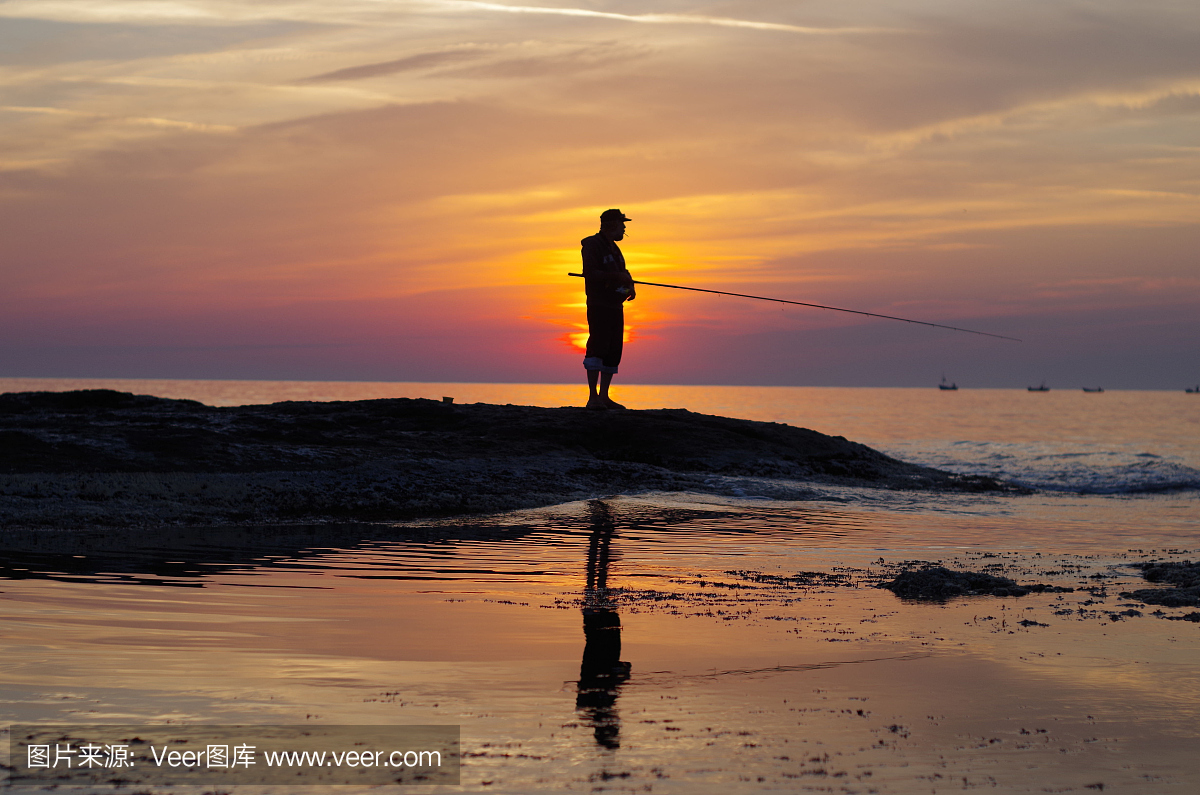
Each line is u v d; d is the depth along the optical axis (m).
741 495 24.75
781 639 9.74
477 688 7.71
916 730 6.91
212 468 23.20
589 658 8.77
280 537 16.66
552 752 6.29
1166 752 6.51
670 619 10.64
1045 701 7.66
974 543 18.00
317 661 8.38
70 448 23.34
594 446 30.52
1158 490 31.09
